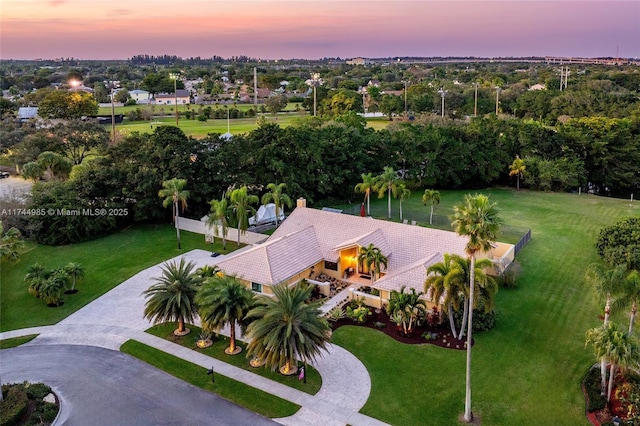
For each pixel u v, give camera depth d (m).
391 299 36.09
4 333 37.47
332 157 72.12
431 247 44.00
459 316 36.50
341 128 77.06
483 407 28.36
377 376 31.28
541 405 28.52
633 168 83.56
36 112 132.88
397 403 28.77
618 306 29.33
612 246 47.12
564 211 68.69
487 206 26.41
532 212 68.25
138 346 35.19
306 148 69.94
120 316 39.75
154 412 28.16
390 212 65.62
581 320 38.38
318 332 29.50
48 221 55.88
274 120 133.50
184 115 144.50
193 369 32.31
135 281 46.31
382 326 37.12
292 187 66.44
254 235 55.91
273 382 30.77
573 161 82.62
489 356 33.44
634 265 43.59
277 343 28.72
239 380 31.03
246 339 33.81
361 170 73.75
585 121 87.44
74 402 29.08
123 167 61.97
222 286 32.78
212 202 53.84
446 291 33.03
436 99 143.25
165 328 37.62
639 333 35.19
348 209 68.19
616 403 28.14
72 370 32.41
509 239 55.31
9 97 179.12
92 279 46.78
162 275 47.47
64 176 72.19
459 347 34.31
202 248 54.78
